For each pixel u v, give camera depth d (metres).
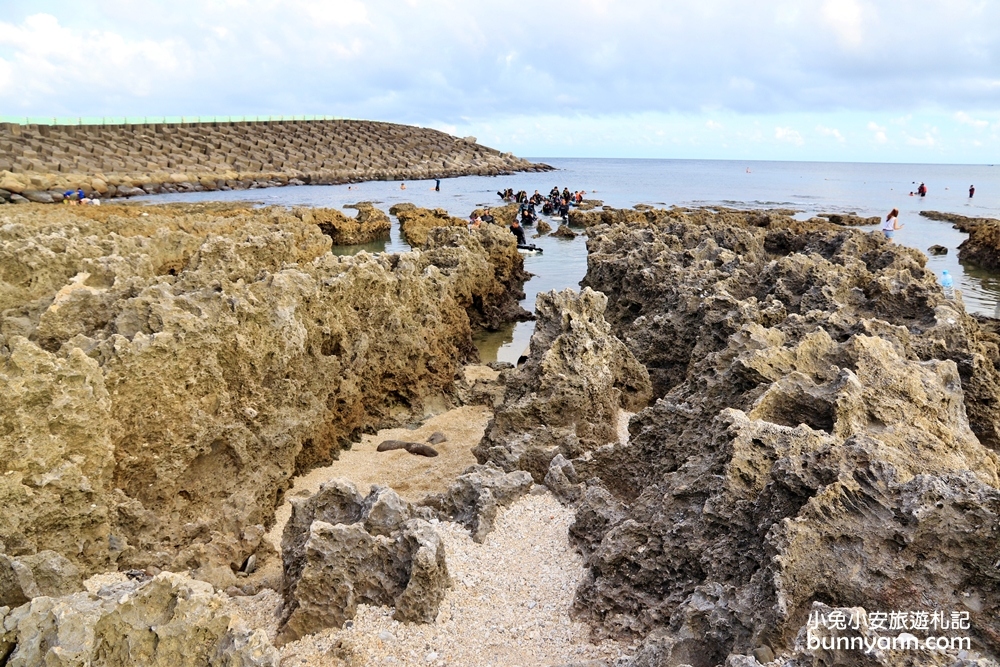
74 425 8.71
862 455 6.34
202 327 10.77
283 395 12.29
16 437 8.27
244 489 11.16
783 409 8.66
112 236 19.84
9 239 17.83
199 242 21.38
